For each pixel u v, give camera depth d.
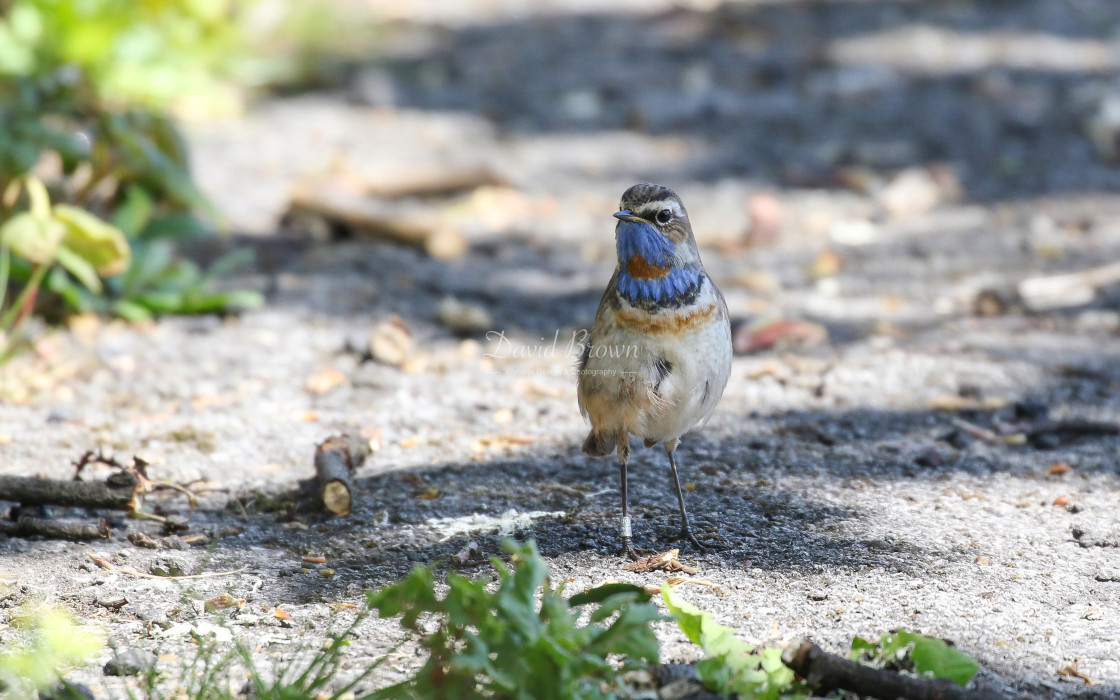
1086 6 27.84
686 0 28.69
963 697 5.52
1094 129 19.31
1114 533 8.01
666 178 17.61
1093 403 10.77
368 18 26.25
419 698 5.41
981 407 10.71
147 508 8.55
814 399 10.98
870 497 8.73
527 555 5.49
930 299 13.64
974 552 7.77
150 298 12.41
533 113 20.45
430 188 16.59
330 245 14.92
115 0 16.17
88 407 10.30
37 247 10.87
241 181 16.73
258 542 8.08
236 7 21.22
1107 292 13.70
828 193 17.16
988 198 16.83
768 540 8.02
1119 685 6.14
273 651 6.55
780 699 5.86
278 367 11.33
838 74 22.58
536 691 5.32
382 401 10.76
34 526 7.99
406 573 7.59
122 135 12.67
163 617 6.95
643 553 7.86
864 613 6.92
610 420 8.05
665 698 5.85
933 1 28.42
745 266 14.81
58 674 5.93
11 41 14.47
